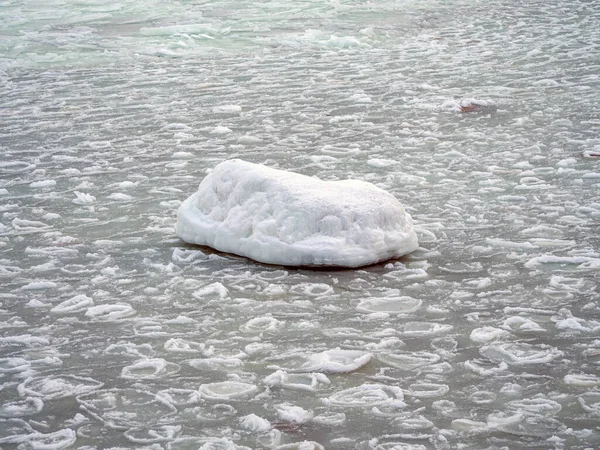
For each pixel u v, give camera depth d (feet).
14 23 55.83
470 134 28.68
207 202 19.95
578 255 18.84
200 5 62.64
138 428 12.87
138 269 18.78
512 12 56.39
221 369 14.52
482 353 14.84
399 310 16.55
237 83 37.96
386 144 27.96
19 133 30.53
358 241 18.44
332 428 12.73
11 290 17.90
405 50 44.70
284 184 18.95
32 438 12.66
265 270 18.45
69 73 41.22
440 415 13.00
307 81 37.91
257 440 12.46
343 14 57.26
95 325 16.25
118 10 60.90
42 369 14.67
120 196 23.47
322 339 15.46
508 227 20.59
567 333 15.47
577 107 31.58
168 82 38.58
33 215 22.40
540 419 12.82
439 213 21.68
